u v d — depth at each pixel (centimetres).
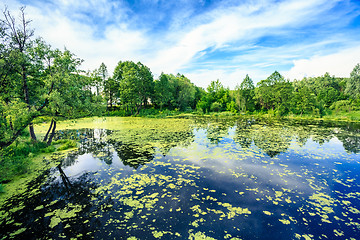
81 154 1057
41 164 904
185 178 738
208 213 517
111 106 4606
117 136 1544
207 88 5781
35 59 1067
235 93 4875
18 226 470
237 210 532
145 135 1574
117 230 452
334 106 4206
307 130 1866
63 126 2239
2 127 756
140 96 3994
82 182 711
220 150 1116
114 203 569
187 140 1378
